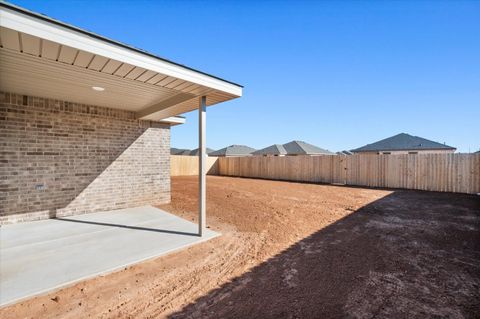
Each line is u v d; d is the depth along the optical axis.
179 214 6.56
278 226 5.49
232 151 30.41
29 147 5.53
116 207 6.95
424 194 9.71
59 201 5.97
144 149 7.54
